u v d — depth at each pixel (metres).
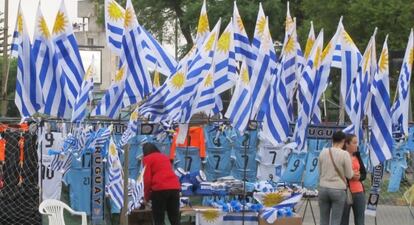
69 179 11.60
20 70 10.65
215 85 11.58
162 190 10.32
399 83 12.38
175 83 10.84
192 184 11.49
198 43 12.69
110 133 11.48
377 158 11.65
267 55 11.32
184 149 12.78
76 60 11.08
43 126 11.02
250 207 11.37
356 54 12.34
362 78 11.55
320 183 10.26
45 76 10.74
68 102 10.88
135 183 11.28
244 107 10.77
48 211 9.66
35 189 10.86
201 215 11.20
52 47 10.77
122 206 11.09
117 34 12.42
